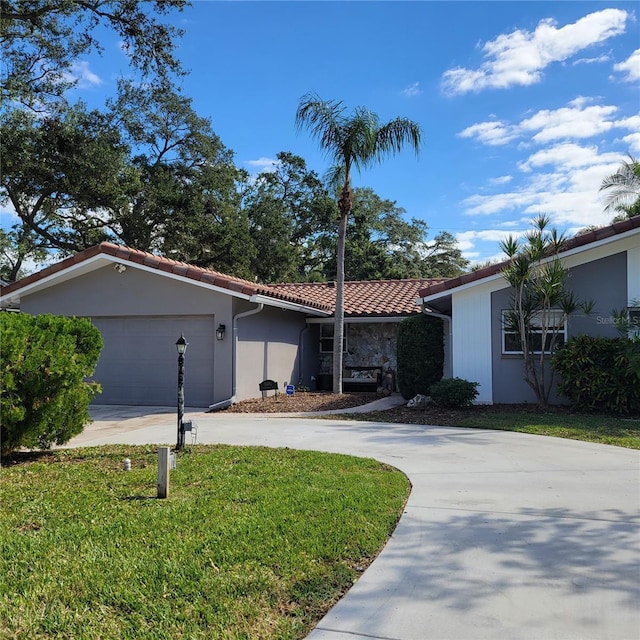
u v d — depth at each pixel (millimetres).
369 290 21438
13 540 4504
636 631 3271
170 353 14914
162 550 4270
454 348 13672
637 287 12641
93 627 3252
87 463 7430
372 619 3416
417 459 7859
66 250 31875
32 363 7375
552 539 4707
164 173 31922
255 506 5371
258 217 39969
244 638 3154
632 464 7484
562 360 12078
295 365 18484
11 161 25016
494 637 3215
